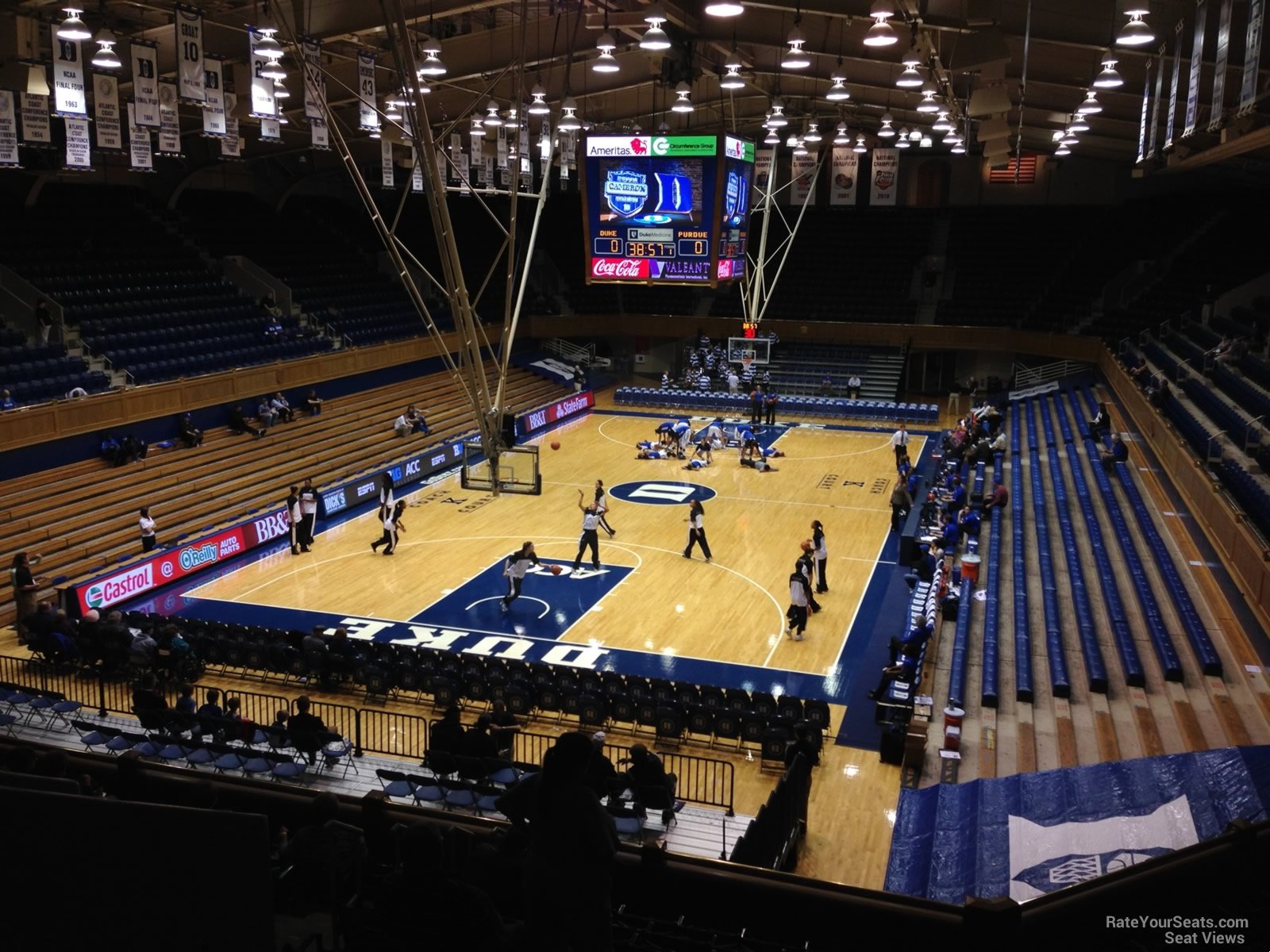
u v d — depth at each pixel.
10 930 3.51
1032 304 49.78
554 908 4.05
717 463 37.19
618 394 48.75
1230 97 22.55
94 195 38.41
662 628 21.95
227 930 3.46
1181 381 32.50
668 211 22.88
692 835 14.20
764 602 23.47
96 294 33.16
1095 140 39.91
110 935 3.49
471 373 19.28
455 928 4.04
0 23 23.20
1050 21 22.22
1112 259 48.69
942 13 20.34
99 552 24.92
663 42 16.70
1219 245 44.47
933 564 22.89
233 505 29.08
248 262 39.88
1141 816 11.91
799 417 46.28
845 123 46.06
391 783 14.92
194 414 31.64
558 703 17.58
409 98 17.52
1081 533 24.42
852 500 32.38
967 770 14.95
